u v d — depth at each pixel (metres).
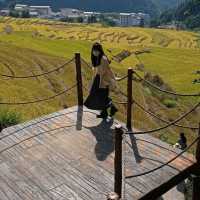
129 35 174.50
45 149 9.37
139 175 7.50
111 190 7.69
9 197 7.62
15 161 8.88
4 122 15.67
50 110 27.22
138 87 46.16
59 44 95.44
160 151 9.13
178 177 8.27
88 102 10.37
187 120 44.12
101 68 9.91
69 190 7.77
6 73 38.84
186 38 182.25
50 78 41.25
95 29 179.12
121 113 34.09
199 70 100.88
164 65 107.00
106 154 9.06
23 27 156.62
